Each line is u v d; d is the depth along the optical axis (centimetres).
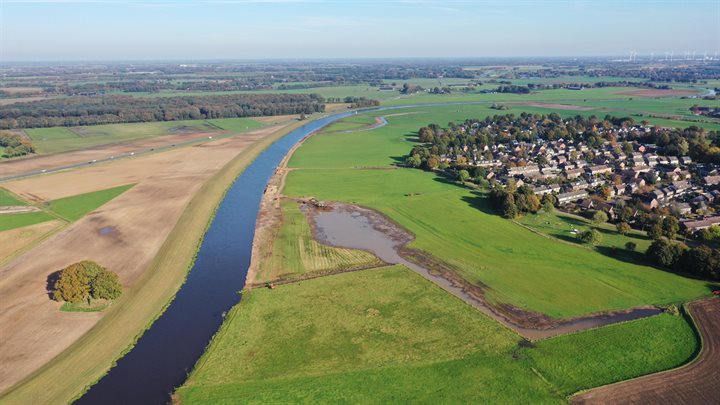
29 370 8750
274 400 7869
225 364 8775
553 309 10588
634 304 10738
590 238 13800
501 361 8769
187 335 9875
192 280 12325
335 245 14300
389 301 10931
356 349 9175
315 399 7881
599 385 8119
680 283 11625
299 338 9544
